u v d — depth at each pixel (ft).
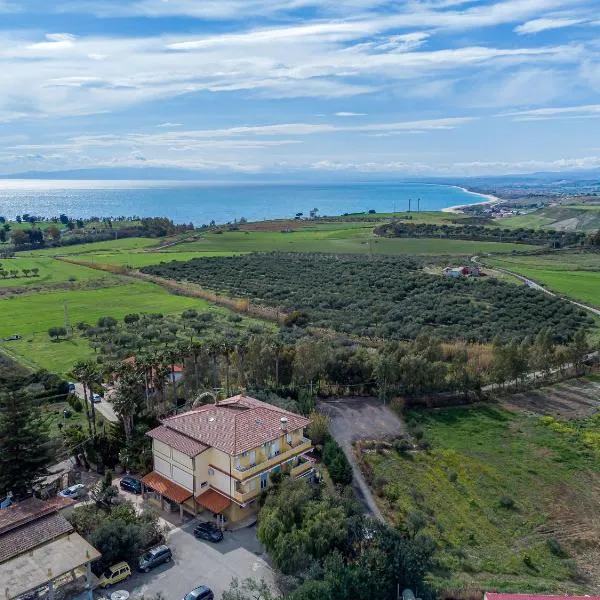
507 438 227.61
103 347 332.39
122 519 151.74
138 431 200.23
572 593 140.26
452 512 178.29
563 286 492.54
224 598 125.18
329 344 301.02
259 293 492.13
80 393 259.39
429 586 135.03
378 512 173.78
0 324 396.37
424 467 203.72
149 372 224.33
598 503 186.09
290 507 150.41
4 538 132.98
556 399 266.16
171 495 168.14
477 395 264.52
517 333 357.41
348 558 138.41
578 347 293.23
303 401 236.84
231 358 266.57
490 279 510.99
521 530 171.42
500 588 139.64
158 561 145.48
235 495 164.55
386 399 257.14
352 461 204.64
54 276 581.12
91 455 198.29
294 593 125.08
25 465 174.60
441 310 414.41
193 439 171.63
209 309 441.68
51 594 125.90
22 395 174.91
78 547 134.21
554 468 205.77
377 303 444.14
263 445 169.78
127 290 517.55
